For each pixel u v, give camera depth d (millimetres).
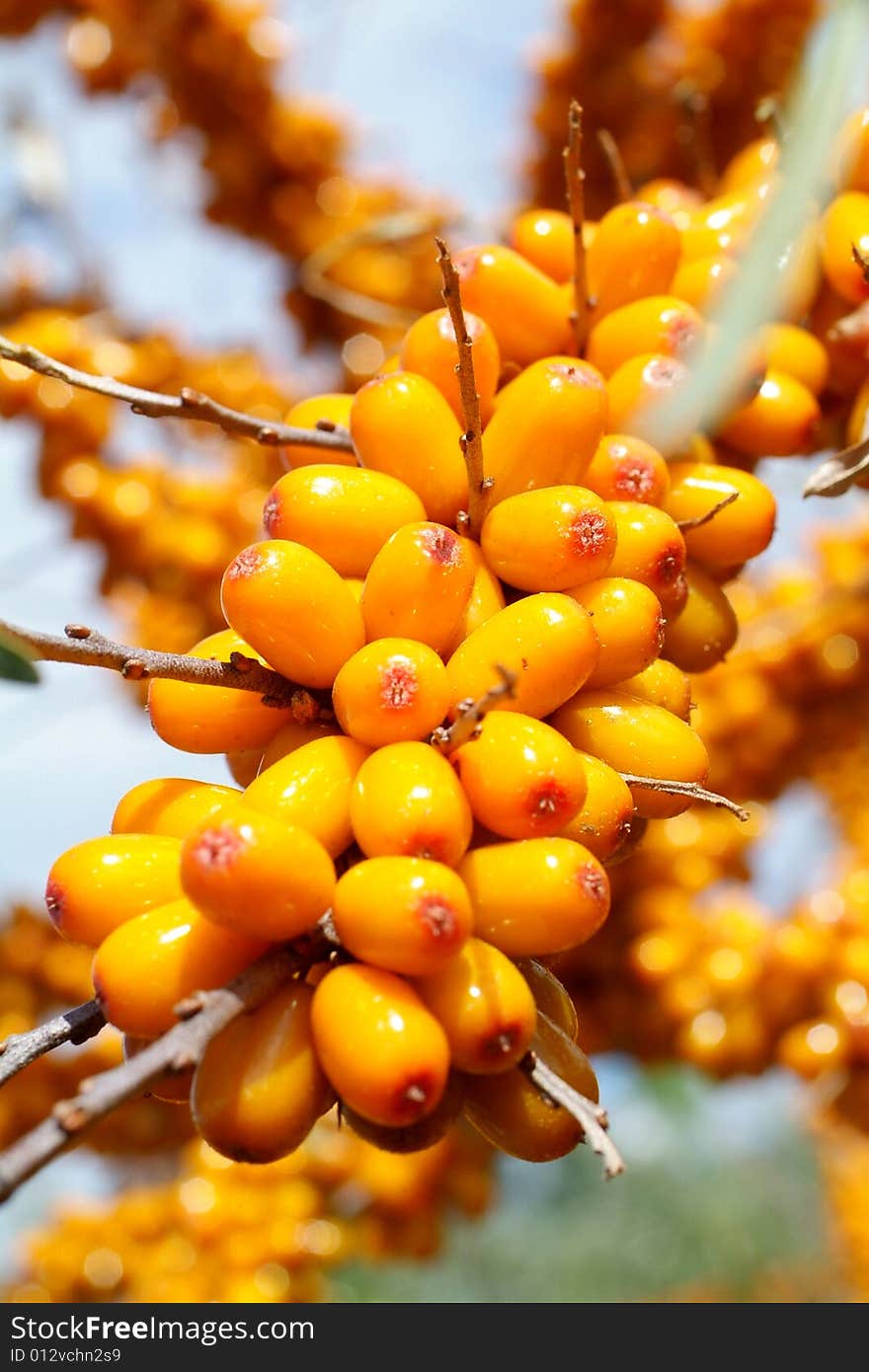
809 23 374
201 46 389
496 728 200
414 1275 1220
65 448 334
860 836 375
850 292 236
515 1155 204
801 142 188
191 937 197
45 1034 198
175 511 345
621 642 209
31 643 193
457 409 218
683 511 225
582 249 227
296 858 193
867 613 355
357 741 203
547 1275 1287
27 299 378
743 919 333
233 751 214
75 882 201
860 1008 308
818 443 238
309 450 227
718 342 189
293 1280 386
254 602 203
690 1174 1369
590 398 213
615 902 347
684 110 267
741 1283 1257
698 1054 324
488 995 195
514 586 212
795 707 366
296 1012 197
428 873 193
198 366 378
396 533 206
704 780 212
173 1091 205
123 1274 383
